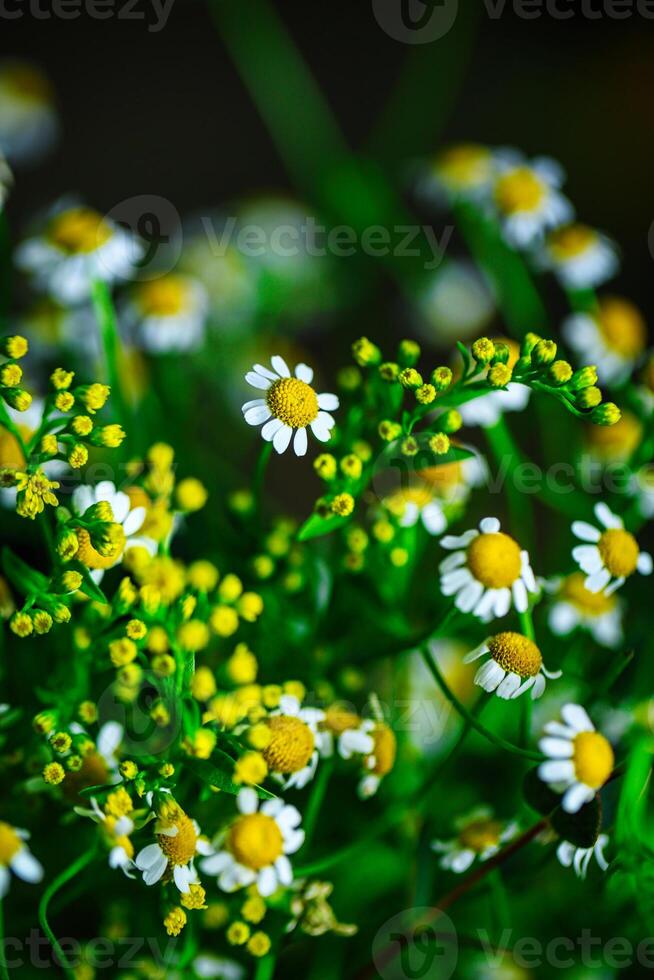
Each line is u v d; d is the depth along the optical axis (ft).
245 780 1.47
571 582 1.70
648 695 1.66
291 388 1.53
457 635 1.74
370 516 1.67
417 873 1.60
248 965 1.64
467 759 1.74
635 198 2.95
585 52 3.28
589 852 1.55
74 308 1.83
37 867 1.57
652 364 1.69
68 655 1.59
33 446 1.49
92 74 3.09
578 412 1.51
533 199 1.94
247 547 1.65
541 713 1.73
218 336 1.99
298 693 1.53
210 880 1.62
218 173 2.94
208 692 1.48
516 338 1.98
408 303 2.38
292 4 3.36
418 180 2.11
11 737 1.60
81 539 1.51
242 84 3.13
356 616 1.67
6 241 1.78
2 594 1.58
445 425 1.53
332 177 2.21
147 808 1.49
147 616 1.51
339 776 1.68
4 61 3.04
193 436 1.87
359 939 1.66
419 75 2.64
